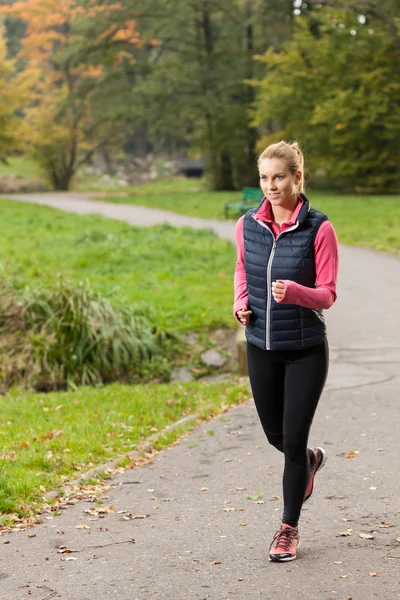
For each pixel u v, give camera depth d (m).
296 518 4.64
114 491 6.14
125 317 12.70
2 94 52.66
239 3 50.00
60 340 11.95
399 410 8.17
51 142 57.16
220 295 15.16
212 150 52.59
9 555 4.85
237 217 30.55
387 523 5.11
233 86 52.09
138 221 29.09
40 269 17.33
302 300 4.40
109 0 54.94
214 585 4.30
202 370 11.93
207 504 5.73
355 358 10.73
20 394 10.76
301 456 4.62
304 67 45.06
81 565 4.65
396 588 4.16
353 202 36.50
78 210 34.44
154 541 5.02
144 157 81.12
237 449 7.21
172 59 52.31
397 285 15.83
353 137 43.66
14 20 84.19
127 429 8.05
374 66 42.94
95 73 60.25
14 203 36.72
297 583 4.28
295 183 4.54
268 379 4.71
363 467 6.36
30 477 6.22
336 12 43.03
